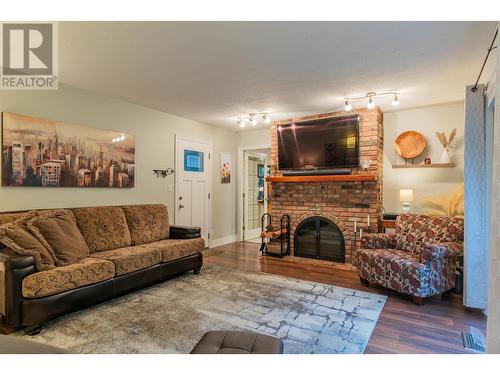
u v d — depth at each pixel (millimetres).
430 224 3266
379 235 3541
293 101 3906
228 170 6004
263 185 7051
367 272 3193
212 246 5547
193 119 5012
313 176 4422
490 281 1454
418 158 4324
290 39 2238
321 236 4598
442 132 4148
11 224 2422
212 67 2795
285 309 2648
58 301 2291
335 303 2793
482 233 2633
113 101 3789
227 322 2391
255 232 6711
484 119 2635
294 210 4840
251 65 2744
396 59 2596
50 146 3113
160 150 4480
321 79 3102
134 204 4055
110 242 3262
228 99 3854
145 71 2893
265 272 3832
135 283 2957
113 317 2463
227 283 3367
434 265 2789
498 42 1486
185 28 2082
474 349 2000
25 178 2916
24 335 2148
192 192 5086
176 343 2062
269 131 5805
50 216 2773
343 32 2135
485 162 2631
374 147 4164
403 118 4414
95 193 3596
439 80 3113
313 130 4574
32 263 2215
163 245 3439
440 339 2141
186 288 3193
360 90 3453
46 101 3107
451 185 4133
